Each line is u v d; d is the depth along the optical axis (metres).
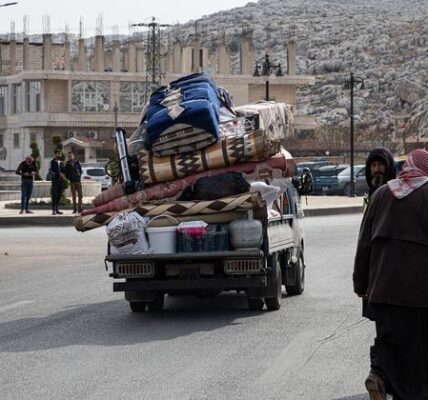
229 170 16.17
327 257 25.94
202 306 17.77
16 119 121.19
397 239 9.27
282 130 18.61
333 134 157.50
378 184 12.61
